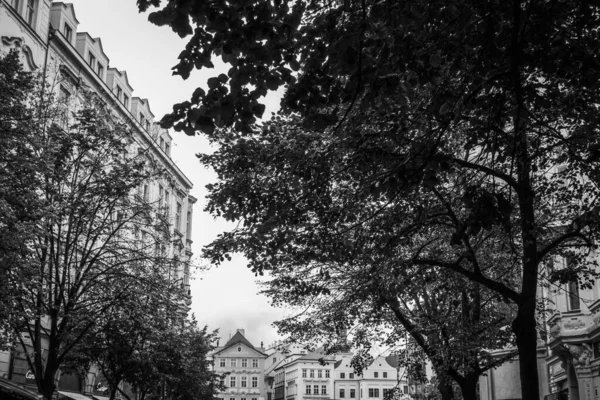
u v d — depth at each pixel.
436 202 15.08
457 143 14.56
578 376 24.20
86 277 20.56
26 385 27.19
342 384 127.81
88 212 20.55
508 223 10.76
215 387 41.69
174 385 33.97
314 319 21.33
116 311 21.36
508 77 9.88
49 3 31.30
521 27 9.23
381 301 16.59
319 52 8.75
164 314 23.61
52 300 21.30
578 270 15.44
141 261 23.64
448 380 20.80
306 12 10.23
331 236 14.13
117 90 43.53
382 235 14.73
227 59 8.27
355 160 12.39
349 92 9.08
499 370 34.66
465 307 19.19
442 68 10.88
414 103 12.57
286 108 9.65
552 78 11.34
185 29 7.54
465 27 9.53
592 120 11.88
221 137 14.21
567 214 16.89
